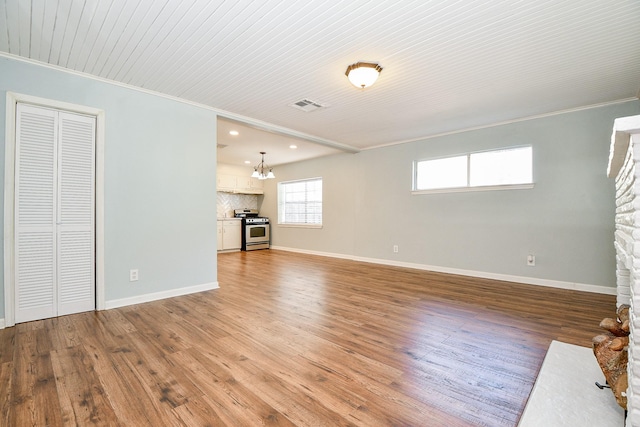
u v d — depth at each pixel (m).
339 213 6.64
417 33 2.27
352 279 4.44
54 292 2.79
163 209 3.43
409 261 5.42
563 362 1.92
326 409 1.49
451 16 2.07
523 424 1.36
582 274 3.78
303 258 6.56
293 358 2.02
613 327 1.67
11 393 1.61
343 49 2.50
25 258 2.64
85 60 2.66
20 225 2.62
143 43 2.40
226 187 7.94
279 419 1.42
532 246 4.13
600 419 1.38
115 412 1.46
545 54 2.56
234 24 2.16
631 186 1.19
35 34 2.27
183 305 3.17
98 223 2.99
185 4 1.95
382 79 3.04
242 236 7.98
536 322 2.68
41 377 1.76
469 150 4.72
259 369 1.87
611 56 2.59
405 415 1.45
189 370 1.85
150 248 3.33
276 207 8.28
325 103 3.70
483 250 4.56
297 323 2.66
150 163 3.34
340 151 6.38
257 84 3.18
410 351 2.13
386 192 5.77
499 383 1.73
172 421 1.40
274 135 5.15
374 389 1.67
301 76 3.00
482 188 4.55
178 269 3.55
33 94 2.66
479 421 1.41
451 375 1.81
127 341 2.27
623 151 1.31
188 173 3.64
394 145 5.66
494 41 2.37
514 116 4.15
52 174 2.78
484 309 3.05
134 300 3.21
